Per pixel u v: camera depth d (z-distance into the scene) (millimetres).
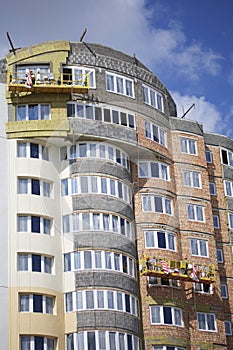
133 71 59719
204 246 59156
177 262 56031
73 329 50719
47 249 52406
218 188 64812
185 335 54656
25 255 51906
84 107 56094
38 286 51094
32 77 55125
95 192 53719
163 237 56656
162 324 53906
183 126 62719
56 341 50438
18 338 49219
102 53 58719
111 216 53656
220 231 63031
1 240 51625
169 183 58906
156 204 57094
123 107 57188
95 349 49969
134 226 55844
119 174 54938
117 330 50938
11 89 55375
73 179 54094
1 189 53094
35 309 50562
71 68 57156
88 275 52062
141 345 52656
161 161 58562
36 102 55938
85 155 54562
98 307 51281
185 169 61031
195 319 56031
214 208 63750
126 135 55969
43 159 54719
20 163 54062
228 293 60969
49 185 54438
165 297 55000
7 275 50719
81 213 53094
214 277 57375
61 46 57500
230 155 67062
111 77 58250
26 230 52469
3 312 49594
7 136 54875
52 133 54625
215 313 57250
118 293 52188
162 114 60750
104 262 52594
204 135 66375
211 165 65375
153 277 55312
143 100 59312
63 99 56000
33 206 53094
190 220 59375
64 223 53312
